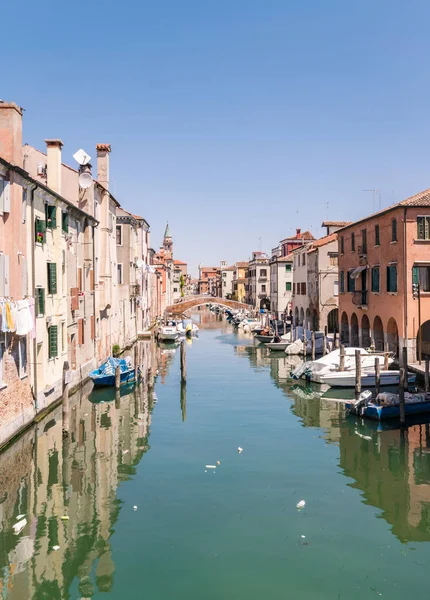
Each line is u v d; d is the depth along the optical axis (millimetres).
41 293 22312
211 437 20922
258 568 11523
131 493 15367
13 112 18828
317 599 10469
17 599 10414
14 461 17953
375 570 11445
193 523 13500
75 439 20484
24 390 19875
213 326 84375
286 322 66625
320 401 27375
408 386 28188
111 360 31078
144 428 22188
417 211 30938
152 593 10656
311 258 52125
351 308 40812
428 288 31516
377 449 19438
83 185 31188
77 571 11391
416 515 14000
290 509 14344
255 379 34125
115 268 42500
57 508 14367
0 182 17844
